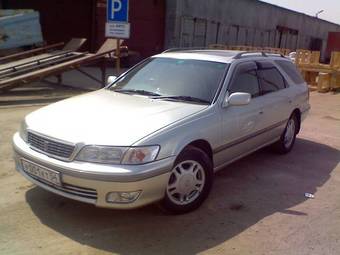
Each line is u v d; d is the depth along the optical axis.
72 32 22.28
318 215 4.66
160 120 4.27
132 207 3.90
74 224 4.14
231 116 5.01
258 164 6.35
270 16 35.94
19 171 4.48
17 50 14.65
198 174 4.56
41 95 11.49
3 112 8.87
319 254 3.85
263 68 6.11
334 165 6.53
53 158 4.02
